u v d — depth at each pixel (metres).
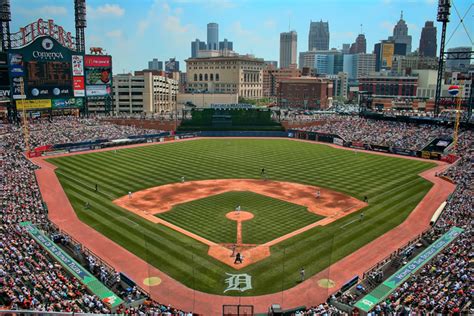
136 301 37.88
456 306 34.47
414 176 90.50
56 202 69.81
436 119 132.75
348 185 82.31
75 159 106.38
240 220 61.38
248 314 35.97
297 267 46.22
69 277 41.66
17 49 122.62
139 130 145.62
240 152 119.19
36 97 129.38
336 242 53.78
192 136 151.25
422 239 53.09
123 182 83.38
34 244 48.50
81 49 152.00
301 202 70.69
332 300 38.47
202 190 77.94
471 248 46.59
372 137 132.75
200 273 44.62
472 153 104.69
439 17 134.12
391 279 41.47
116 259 48.62
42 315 29.83
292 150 123.62
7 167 85.69
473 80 138.62
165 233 56.25
